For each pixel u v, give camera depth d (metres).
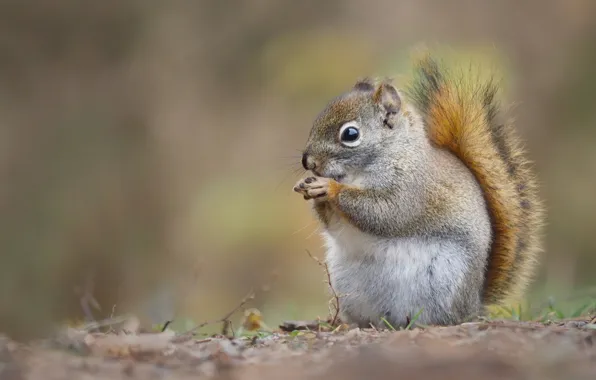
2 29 21.39
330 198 8.02
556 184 17.52
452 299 7.98
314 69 19.80
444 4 20.94
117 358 6.06
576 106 18.91
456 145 8.69
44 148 19.91
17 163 19.42
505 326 6.62
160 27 21.91
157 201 19.28
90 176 19.38
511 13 20.56
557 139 18.59
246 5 22.17
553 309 8.36
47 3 21.47
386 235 8.05
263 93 21.00
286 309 10.95
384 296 8.09
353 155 8.21
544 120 19.00
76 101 21.11
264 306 11.61
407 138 8.23
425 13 20.92
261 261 16.77
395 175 8.11
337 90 19.67
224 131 20.62
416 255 8.03
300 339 6.81
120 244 18.03
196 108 21.03
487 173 8.55
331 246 8.42
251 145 19.91
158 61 21.61
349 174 8.30
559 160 18.14
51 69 21.48
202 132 20.62
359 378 5.34
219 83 21.50
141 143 20.53
